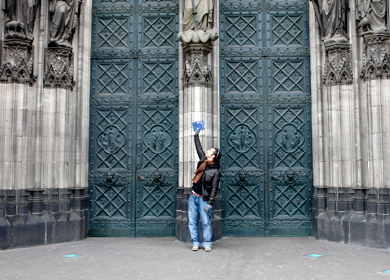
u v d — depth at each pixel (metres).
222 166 9.85
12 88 8.59
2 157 8.48
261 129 9.91
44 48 9.16
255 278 6.02
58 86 9.23
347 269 6.54
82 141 9.57
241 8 10.18
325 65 9.33
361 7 8.70
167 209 9.77
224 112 9.95
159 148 9.91
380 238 8.17
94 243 8.91
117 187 9.89
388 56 8.48
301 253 7.78
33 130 8.95
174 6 10.13
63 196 9.16
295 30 10.10
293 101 9.94
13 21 8.66
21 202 8.54
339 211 8.90
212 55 9.47
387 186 8.35
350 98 9.06
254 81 10.05
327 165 9.27
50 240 8.78
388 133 8.45
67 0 9.38
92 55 10.10
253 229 9.72
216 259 7.27
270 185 9.80
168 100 9.95
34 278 6.08
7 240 8.23
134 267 6.70
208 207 7.88
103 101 10.02
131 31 10.17
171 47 10.06
